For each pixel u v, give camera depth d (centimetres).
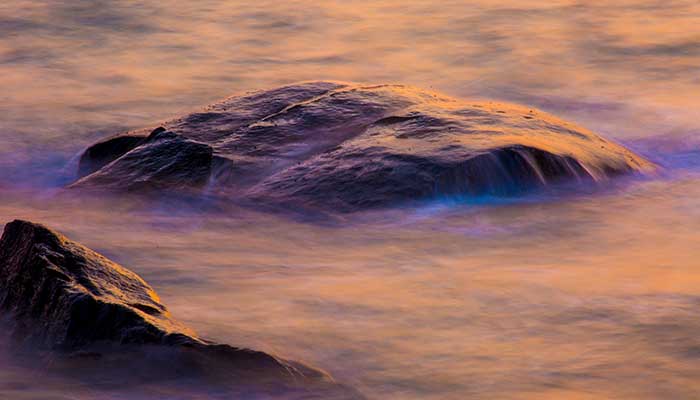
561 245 2489
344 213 2630
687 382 1758
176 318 2028
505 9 5984
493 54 5100
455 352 1877
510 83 4628
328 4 6216
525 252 2430
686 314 2031
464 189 2709
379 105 3144
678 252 2439
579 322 2003
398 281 2236
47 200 2866
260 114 3238
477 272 2291
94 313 1809
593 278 2248
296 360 1834
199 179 2827
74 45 5312
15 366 1812
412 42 5375
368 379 1783
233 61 5056
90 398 1708
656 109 4116
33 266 1931
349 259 2381
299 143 2992
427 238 2505
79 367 1772
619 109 4150
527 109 3178
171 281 2248
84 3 6081
